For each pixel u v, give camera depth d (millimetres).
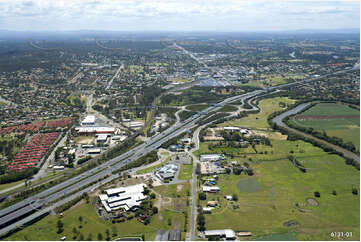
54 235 196625
